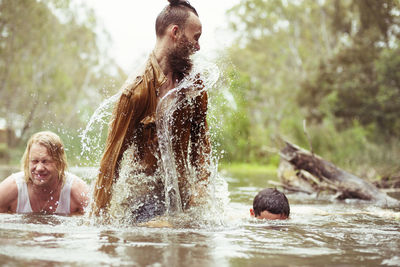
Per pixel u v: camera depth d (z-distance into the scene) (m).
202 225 2.53
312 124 23.95
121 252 1.67
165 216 2.66
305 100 23.52
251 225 2.64
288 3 30.22
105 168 2.48
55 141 3.06
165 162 2.67
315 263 1.59
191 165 2.88
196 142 2.89
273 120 30.05
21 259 1.50
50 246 1.74
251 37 32.88
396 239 2.16
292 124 23.23
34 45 24.84
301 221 2.93
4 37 23.44
